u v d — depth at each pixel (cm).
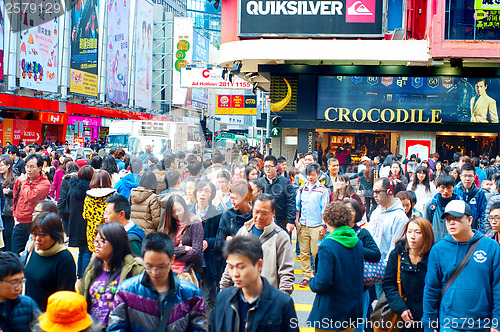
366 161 1140
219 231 491
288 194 756
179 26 3512
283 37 2061
